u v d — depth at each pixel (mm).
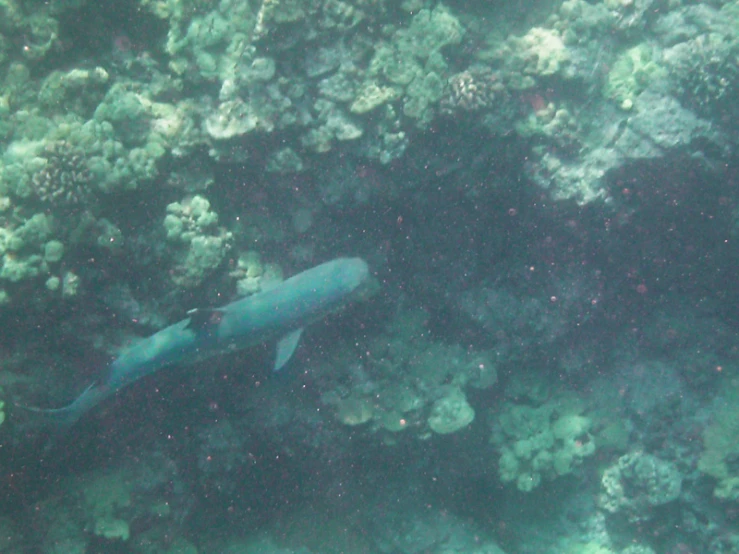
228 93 1753
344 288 1749
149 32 1826
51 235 1678
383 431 2018
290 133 1780
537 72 1832
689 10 1901
